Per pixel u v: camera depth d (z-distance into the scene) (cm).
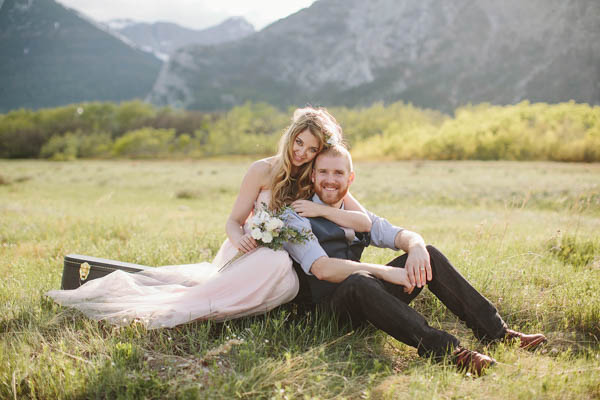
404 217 1131
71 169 4700
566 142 5103
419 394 205
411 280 271
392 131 10194
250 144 9675
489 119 7062
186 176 3359
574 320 307
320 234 292
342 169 304
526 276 378
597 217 896
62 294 303
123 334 265
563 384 214
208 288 286
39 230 710
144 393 207
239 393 201
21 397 209
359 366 242
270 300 287
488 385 216
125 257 466
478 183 2152
